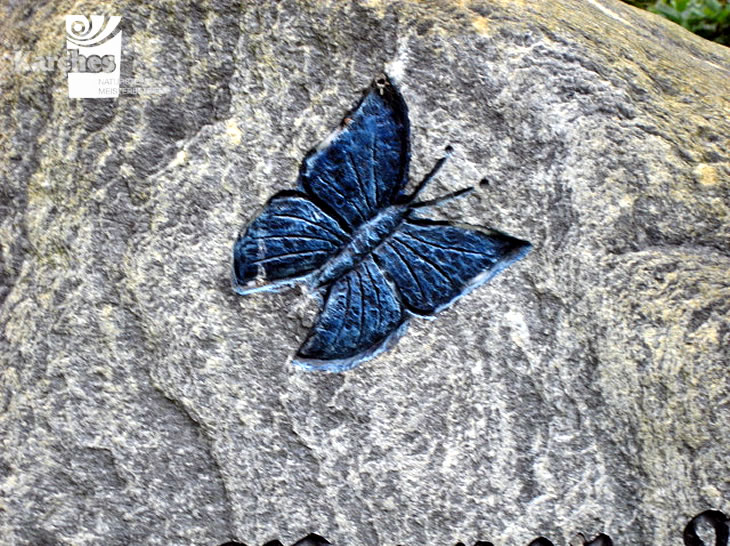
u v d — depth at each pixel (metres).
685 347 0.35
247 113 0.36
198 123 0.36
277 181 0.36
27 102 0.36
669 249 0.36
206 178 0.36
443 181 0.36
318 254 0.36
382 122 0.36
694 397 0.35
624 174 0.36
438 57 0.36
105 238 0.36
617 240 0.36
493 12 0.36
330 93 0.36
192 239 0.36
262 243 0.36
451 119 0.36
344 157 0.36
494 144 0.36
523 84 0.36
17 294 0.36
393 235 0.36
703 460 0.36
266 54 0.36
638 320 0.36
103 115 0.36
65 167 0.36
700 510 0.36
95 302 0.36
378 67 0.36
